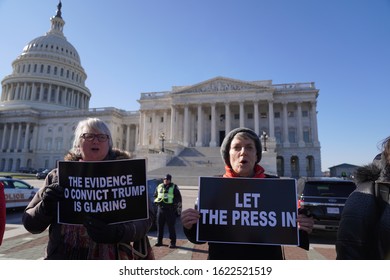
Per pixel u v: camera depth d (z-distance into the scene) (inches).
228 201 146.0
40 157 3567.9
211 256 142.3
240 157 149.3
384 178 103.4
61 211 136.1
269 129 2664.9
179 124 2960.1
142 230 135.6
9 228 488.7
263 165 1802.4
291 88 2741.1
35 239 402.9
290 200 143.4
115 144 3454.7
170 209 380.2
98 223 121.0
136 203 139.3
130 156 161.5
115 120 3489.2
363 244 99.3
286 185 145.9
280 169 2753.4
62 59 4281.5
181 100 2822.3
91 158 145.9
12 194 685.9
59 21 4805.6
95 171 139.8
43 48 4239.7
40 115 3703.3
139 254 142.0
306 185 441.4
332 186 427.2
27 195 728.3
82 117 3518.7
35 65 4099.4
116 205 137.3
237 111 2957.7
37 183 1587.1
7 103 3932.1
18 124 3695.9
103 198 137.3
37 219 132.0
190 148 2509.8
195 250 362.3
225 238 140.9
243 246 140.8
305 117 2763.3
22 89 3981.3
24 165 3489.2
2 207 154.4
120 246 135.0
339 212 404.5
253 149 151.9
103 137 147.7
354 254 99.6
